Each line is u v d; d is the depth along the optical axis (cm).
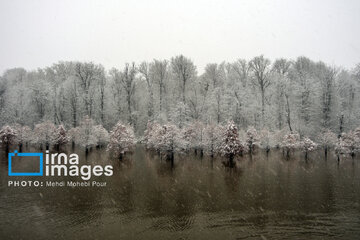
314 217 1848
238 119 5672
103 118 6172
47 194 2342
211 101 5612
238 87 6094
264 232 1627
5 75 7725
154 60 7150
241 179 2886
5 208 1998
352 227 1688
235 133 3638
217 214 1920
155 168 3450
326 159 4066
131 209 2014
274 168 3441
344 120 5053
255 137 4819
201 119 5634
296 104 5709
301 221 1789
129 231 1639
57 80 7281
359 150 3938
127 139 4031
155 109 6550
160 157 4194
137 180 2841
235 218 1844
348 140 3928
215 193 2402
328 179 2841
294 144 4400
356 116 5169
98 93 6322
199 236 1577
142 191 2461
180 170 3334
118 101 6712
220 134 4144
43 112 6147
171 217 1864
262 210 1983
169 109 6562
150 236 1577
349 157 4131
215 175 3067
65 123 5994
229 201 2194
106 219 1817
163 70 7056
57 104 6269
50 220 1791
